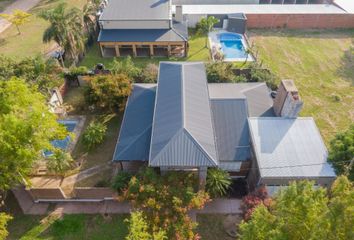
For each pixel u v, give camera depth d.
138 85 39.34
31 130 25.75
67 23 45.62
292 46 56.91
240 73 46.22
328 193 25.02
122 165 32.16
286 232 15.75
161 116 30.81
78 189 29.39
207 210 29.75
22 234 27.89
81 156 35.34
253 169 30.59
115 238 27.66
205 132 29.23
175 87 33.66
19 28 61.09
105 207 30.05
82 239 27.62
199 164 26.94
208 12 61.25
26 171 27.19
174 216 25.33
